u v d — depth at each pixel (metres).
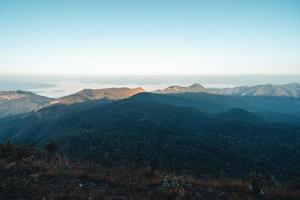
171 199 11.91
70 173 14.27
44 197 11.24
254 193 13.15
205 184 14.12
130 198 11.59
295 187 14.88
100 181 13.63
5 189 11.93
